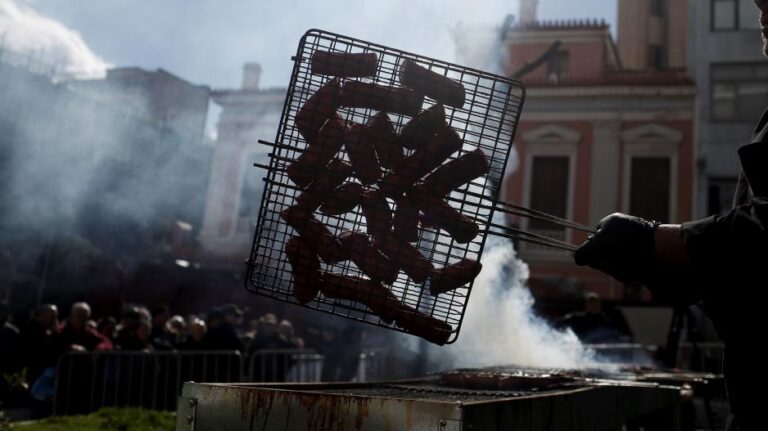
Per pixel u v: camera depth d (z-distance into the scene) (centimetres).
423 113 202
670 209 1859
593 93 1942
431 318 200
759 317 133
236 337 788
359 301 199
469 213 207
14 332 681
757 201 135
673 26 3428
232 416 213
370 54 209
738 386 138
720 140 1848
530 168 1964
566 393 240
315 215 203
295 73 212
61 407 643
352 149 201
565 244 205
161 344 786
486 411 186
